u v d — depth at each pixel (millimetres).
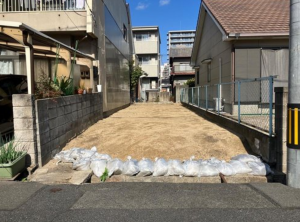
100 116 9227
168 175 3977
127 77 18234
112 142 5680
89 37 8867
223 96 10234
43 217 2527
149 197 2986
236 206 2729
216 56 11469
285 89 4098
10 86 5914
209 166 4035
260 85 9023
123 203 2826
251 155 4547
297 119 3213
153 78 31750
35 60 7816
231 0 12922
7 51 8086
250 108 9062
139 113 12312
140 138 5895
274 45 9156
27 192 3150
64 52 6648
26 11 8148
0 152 3830
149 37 31094
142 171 3945
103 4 10156
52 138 4812
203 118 9773
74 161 4504
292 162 3275
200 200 2887
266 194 3023
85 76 8727
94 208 2705
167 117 10312
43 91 4984
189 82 23797
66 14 8164
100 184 3480
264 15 10422
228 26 9391
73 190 3227
